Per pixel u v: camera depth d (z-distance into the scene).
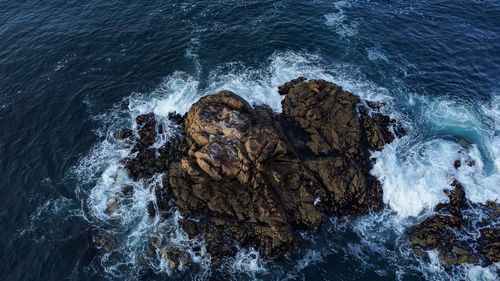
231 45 55.31
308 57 52.91
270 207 34.97
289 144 38.69
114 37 57.44
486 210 36.28
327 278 32.81
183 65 52.34
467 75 50.44
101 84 50.03
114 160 41.16
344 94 42.25
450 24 59.31
